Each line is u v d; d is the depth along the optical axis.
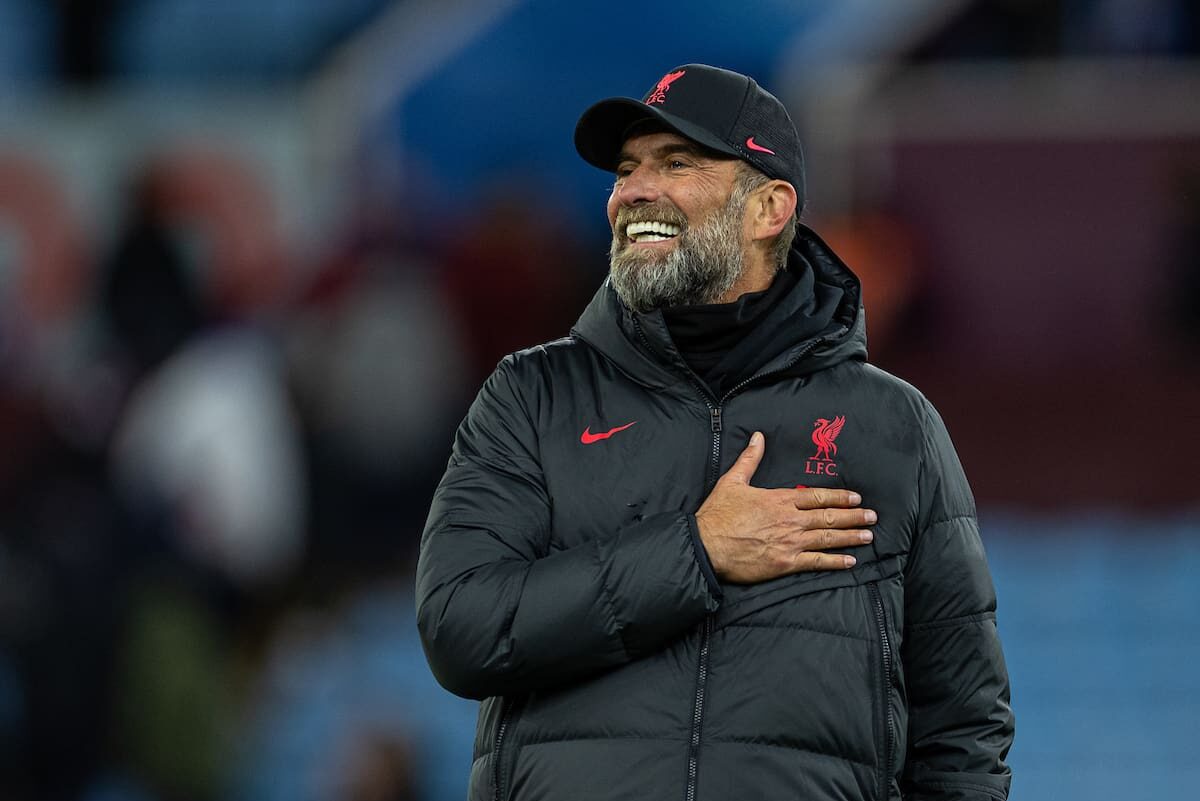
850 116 33.59
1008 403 32.91
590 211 34.72
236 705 29.16
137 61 36.09
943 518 8.66
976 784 8.62
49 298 33.94
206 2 36.19
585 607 7.81
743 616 8.02
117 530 29.48
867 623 8.20
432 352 32.72
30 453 30.42
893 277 32.97
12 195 34.91
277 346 32.44
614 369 8.64
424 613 8.11
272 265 34.12
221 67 36.00
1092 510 32.78
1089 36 33.50
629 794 7.77
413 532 31.34
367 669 29.97
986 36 33.78
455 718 29.88
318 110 35.44
